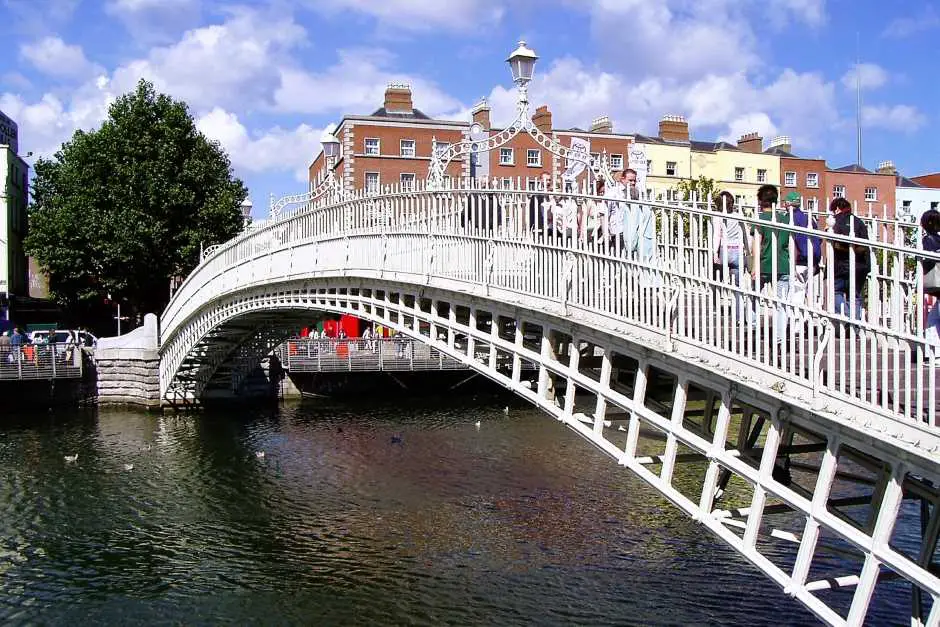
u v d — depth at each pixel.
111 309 55.50
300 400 42.62
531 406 39.91
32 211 51.66
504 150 44.75
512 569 17.61
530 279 13.88
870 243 7.90
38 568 18.23
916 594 8.94
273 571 17.83
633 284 11.55
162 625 15.33
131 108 50.38
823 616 8.76
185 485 24.89
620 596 16.06
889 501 8.04
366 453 29.00
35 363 38.25
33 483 25.11
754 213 10.43
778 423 9.37
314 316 32.81
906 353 7.70
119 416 37.59
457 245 15.99
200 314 33.56
